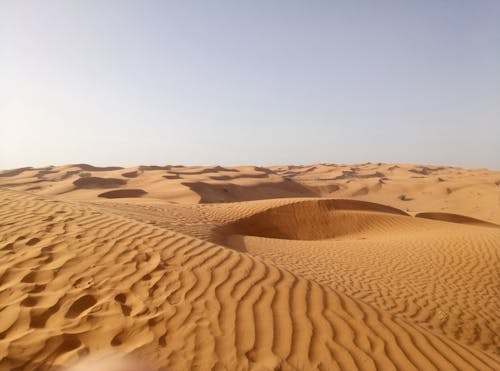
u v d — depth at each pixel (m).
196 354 3.41
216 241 11.27
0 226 6.41
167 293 4.59
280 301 4.66
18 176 63.03
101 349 3.37
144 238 6.52
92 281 4.69
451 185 57.50
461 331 6.54
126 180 51.06
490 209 41.66
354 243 13.46
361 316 4.50
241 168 84.50
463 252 11.38
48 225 6.69
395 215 19.67
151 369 3.13
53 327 3.64
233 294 4.74
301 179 79.38
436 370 3.52
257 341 3.71
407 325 4.45
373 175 97.56
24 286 4.38
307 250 11.84
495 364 3.81
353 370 3.40
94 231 6.60
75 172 66.44
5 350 3.21
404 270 9.93
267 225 17.62
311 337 3.89
